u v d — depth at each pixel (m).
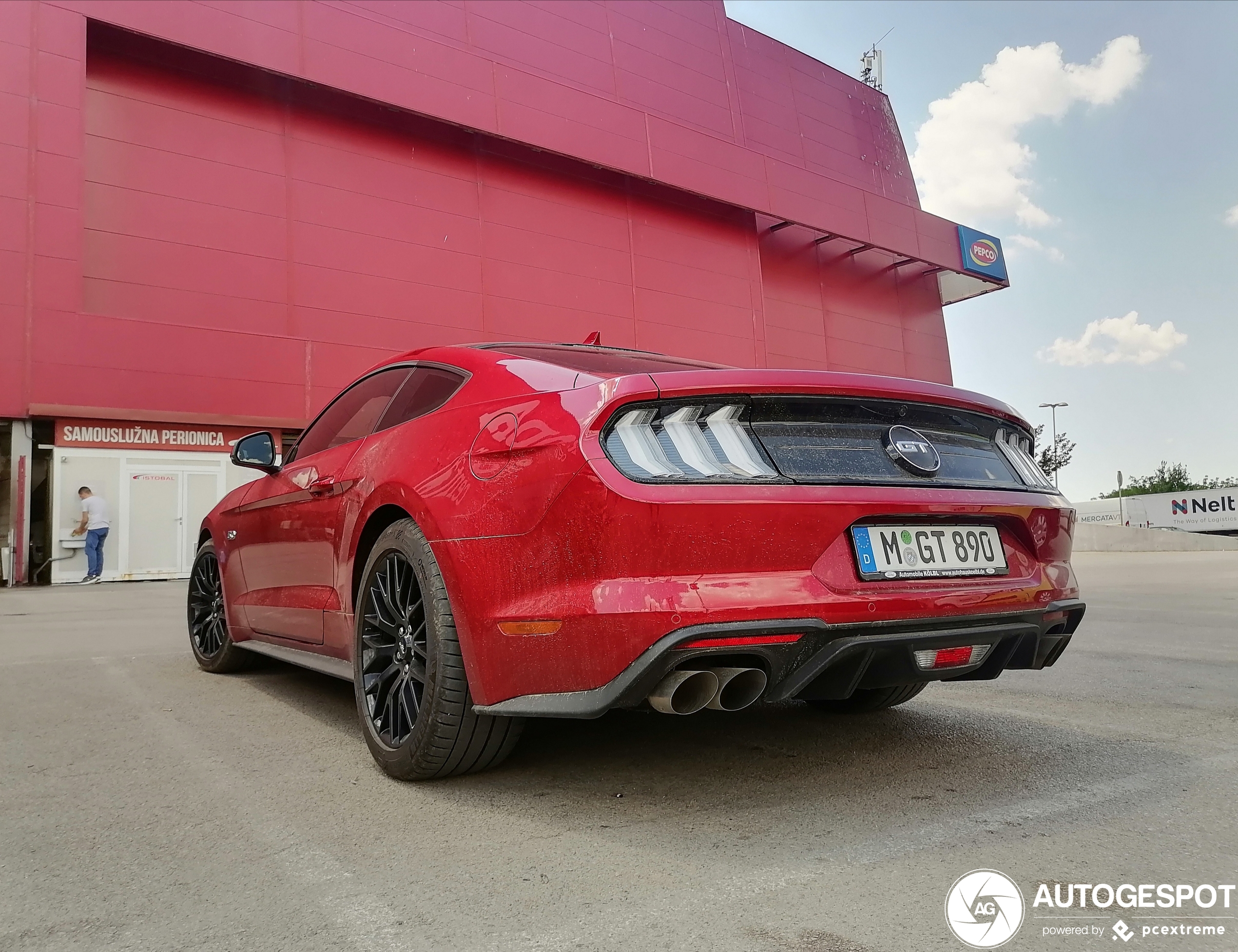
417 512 2.07
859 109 31.95
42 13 14.10
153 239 15.18
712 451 1.77
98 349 13.77
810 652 1.71
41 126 13.79
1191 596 7.45
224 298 15.80
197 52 15.94
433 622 1.97
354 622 2.42
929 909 1.33
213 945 1.26
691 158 23.55
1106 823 1.70
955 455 2.05
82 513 13.12
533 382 2.03
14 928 1.33
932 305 31.67
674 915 1.32
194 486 14.33
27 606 8.23
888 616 1.76
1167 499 35.69
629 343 21.95
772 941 1.23
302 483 2.87
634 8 24.80
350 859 1.58
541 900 1.39
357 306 17.41
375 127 18.31
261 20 16.66
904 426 2.01
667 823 1.74
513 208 20.28
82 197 13.96
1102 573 11.64
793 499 1.74
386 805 1.90
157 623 6.27
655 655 1.61
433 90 18.78
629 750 2.29
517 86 20.20
